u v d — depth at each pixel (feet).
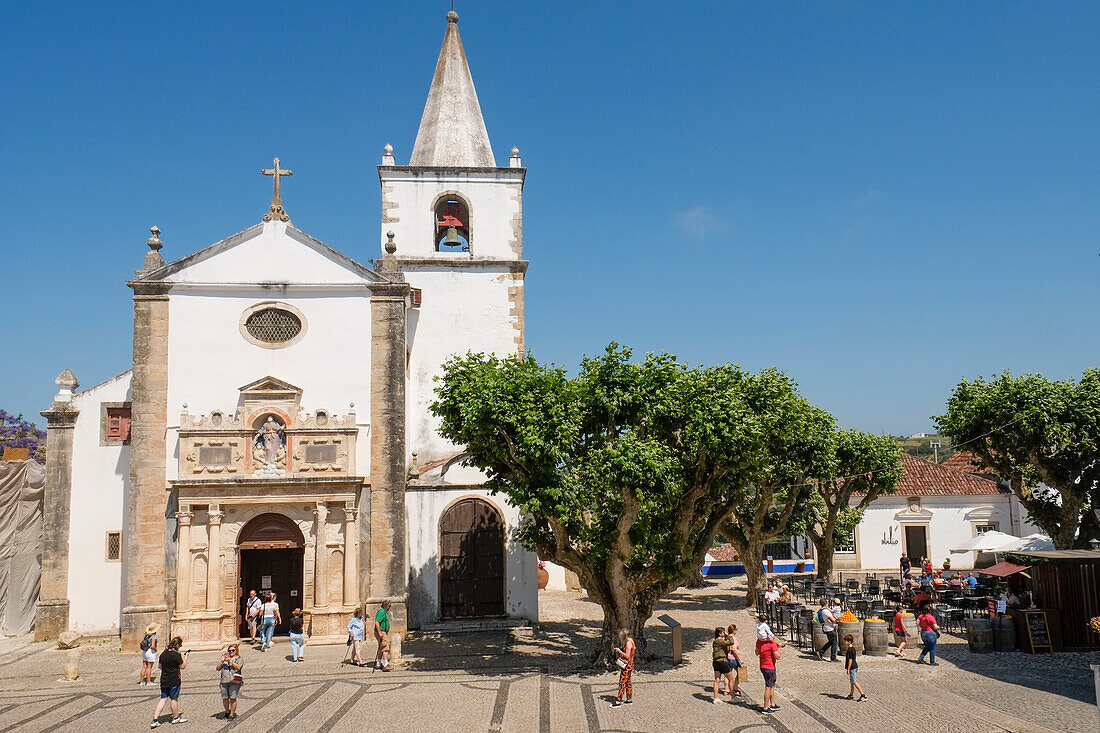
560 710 56.03
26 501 96.94
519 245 103.04
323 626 80.53
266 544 82.07
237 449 81.71
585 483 65.31
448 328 100.42
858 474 116.67
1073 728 49.52
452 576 90.43
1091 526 95.40
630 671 58.23
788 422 80.74
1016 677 64.18
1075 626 74.79
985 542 111.65
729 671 58.54
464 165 105.40
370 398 85.46
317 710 57.52
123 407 89.56
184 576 79.30
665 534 68.64
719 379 70.69
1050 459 95.45
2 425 167.02
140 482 80.94
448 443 97.25
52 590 85.97
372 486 83.66
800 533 128.88
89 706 60.39
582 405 67.62
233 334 85.05
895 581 111.34
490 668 70.33
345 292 86.94
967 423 99.30
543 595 120.26
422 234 102.37
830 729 50.60
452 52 110.93
